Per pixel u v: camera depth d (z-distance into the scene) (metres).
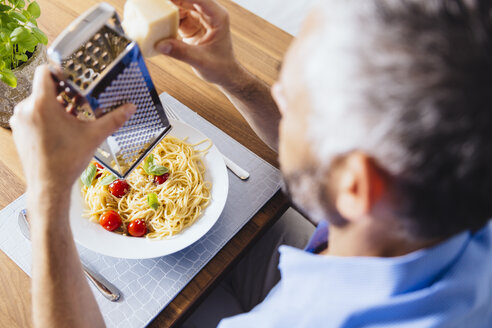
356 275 0.54
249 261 1.31
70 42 0.60
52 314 0.72
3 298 0.96
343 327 0.55
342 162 0.44
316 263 0.58
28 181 0.69
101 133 0.69
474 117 0.37
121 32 0.67
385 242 0.53
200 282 1.02
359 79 0.38
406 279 0.52
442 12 0.38
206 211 1.10
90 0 1.54
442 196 0.42
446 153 0.38
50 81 0.63
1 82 1.08
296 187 0.53
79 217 1.05
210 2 0.96
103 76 0.64
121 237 1.04
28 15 1.11
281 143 0.53
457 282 0.54
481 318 0.61
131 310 0.97
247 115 1.18
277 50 1.47
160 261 1.04
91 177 1.11
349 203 0.46
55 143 0.65
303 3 2.55
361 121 0.39
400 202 0.44
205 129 1.28
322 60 0.41
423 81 0.37
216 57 1.03
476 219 0.45
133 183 1.20
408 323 0.53
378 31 0.39
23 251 1.03
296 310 0.59
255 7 2.53
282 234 1.36
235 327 0.66
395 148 0.39
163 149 1.26
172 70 1.40
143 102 0.81
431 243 0.54
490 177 0.40
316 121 0.43
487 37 0.38
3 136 1.21
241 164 1.22
